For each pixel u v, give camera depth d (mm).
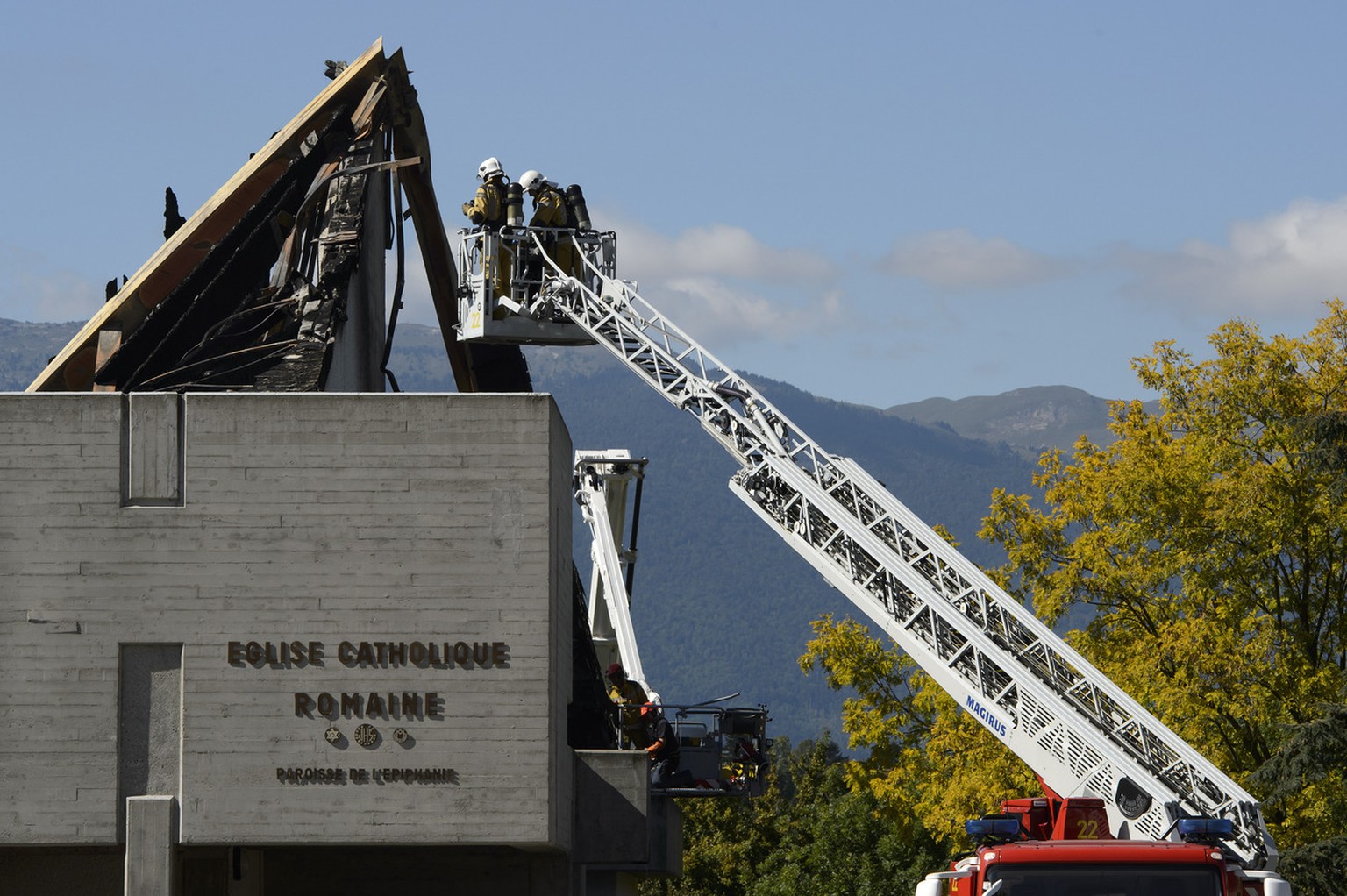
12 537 26031
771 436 40031
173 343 36500
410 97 47844
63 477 26188
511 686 26156
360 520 26359
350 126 45125
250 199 45281
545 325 46094
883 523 37750
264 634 26078
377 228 45438
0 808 25516
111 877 27266
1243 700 44469
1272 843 31922
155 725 25922
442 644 26203
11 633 25844
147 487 26234
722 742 38031
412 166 49281
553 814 26516
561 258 46594
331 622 26156
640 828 30609
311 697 25984
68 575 26000
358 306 41562
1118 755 32500
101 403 26312
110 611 25953
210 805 25672
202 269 38500
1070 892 20812
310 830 25719
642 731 37844
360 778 25891
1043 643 34906
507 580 26359
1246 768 45938
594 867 36750
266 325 37594
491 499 26484
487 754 26000
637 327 43344
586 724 37656
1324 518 46094
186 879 28828
